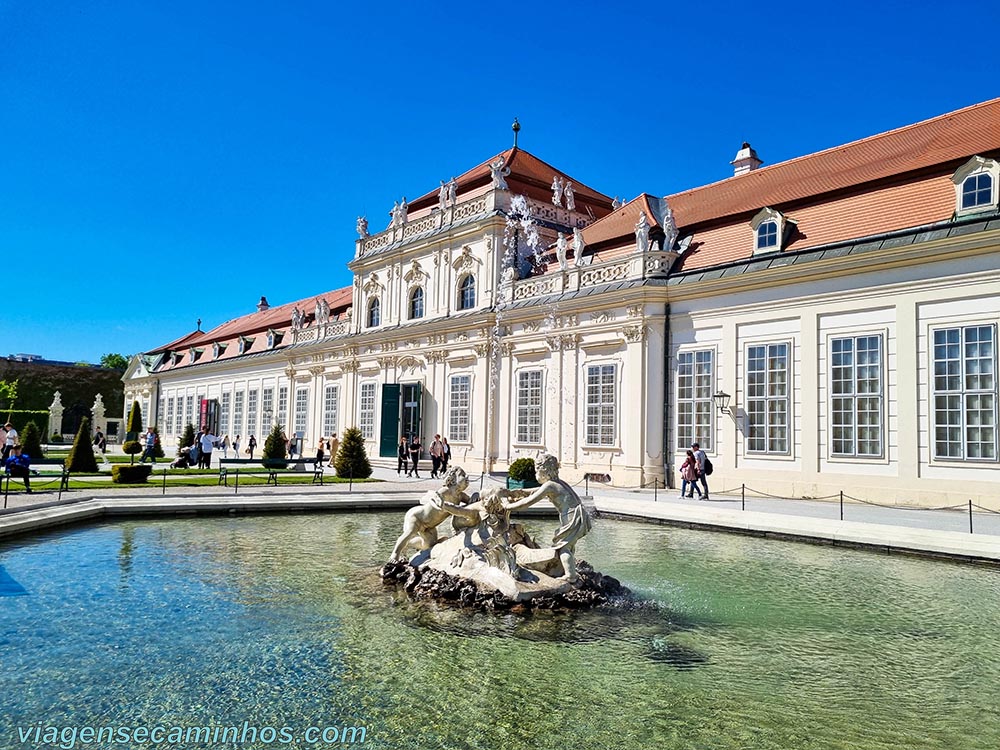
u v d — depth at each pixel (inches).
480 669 318.3
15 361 3836.1
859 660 336.8
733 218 1116.5
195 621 383.9
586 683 304.3
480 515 469.7
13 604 415.2
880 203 936.3
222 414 2445.9
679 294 1106.7
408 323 1624.0
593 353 1212.5
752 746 248.4
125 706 275.4
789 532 663.8
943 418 836.6
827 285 941.2
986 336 807.7
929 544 579.8
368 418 1744.6
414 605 416.2
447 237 1519.4
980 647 356.8
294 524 748.0
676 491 1066.1
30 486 937.5
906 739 255.0
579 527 440.8
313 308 2177.7
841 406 924.0
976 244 808.9
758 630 381.7
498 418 1386.6
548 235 1472.7
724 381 1044.5
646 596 449.4
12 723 260.1
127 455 2166.6
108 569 509.0
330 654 334.3
